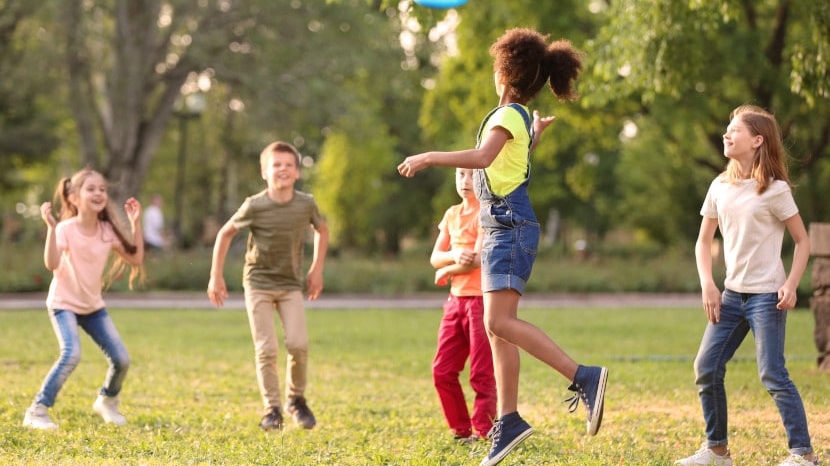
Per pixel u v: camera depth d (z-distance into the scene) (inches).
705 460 268.1
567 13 1208.8
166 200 2503.7
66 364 328.5
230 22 1421.0
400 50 1523.1
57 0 1268.5
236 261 1243.8
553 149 1411.2
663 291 1221.1
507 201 243.0
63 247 332.5
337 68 1424.7
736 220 260.5
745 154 262.1
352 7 1443.2
